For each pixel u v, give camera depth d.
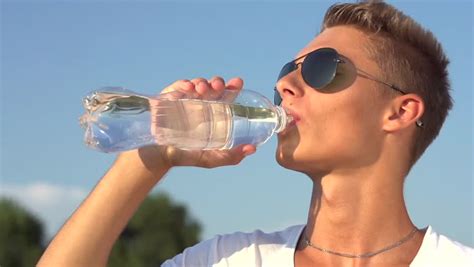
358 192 1.22
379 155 1.23
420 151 1.28
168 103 1.19
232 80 1.22
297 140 1.21
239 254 1.25
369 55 1.25
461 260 1.19
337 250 1.23
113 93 1.18
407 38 1.28
